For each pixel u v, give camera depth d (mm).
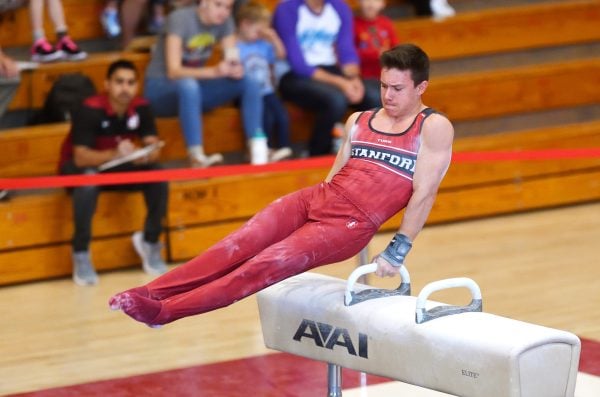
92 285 12750
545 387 6770
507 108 16031
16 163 13320
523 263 13125
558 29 16953
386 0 16938
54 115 13797
